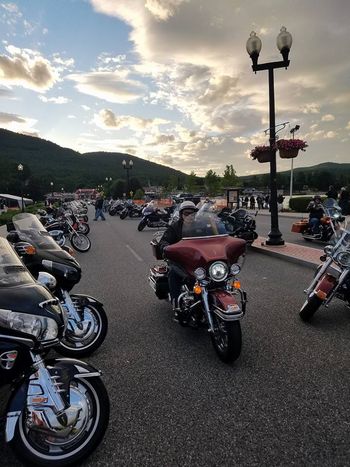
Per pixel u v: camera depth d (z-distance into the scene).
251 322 5.30
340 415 3.12
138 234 17.77
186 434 2.94
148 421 3.12
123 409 3.29
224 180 78.69
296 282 7.52
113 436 2.94
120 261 10.49
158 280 5.50
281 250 10.71
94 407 2.67
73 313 4.34
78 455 2.57
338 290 5.15
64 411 2.54
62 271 4.31
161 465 2.62
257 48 10.96
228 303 3.93
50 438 2.56
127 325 5.36
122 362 4.20
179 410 3.26
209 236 4.55
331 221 5.48
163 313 5.86
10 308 2.57
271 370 3.92
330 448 2.73
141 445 2.83
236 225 11.34
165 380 3.78
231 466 2.59
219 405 3.32
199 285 4.16
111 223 25.25
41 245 4.70
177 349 4.51
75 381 2.68
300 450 2.72
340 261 4.93
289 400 3.36
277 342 4.60
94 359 4.29
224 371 3.93
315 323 5.22
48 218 13.91
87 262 10.49
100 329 4.44
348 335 4.77
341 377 3.74
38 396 2.52
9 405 2.49
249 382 3.69
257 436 2.89
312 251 10.48
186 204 4.98
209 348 4.52
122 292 7.16
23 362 2.60
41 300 2.71
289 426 2.99
